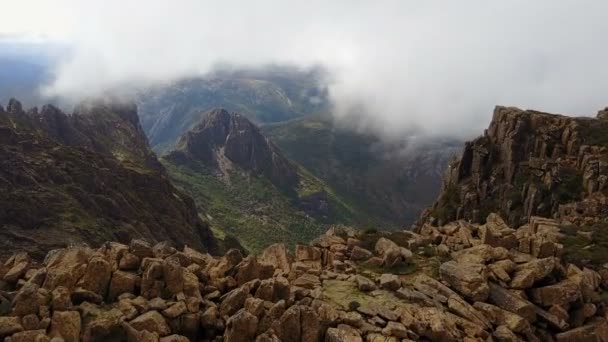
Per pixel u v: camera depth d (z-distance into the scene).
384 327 30.23
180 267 31.58
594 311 36.28
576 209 113.44
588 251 49.31
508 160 164.38
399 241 48.66
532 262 38.47
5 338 24.78
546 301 36.03
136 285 31.61
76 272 31.19
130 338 26.89
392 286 36.34
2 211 182.12
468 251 42.78
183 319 29.19
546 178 142.50
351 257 44.09
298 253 45.16
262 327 28.67
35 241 176.50
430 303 34.00
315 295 33.81
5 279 32.09
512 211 144.12
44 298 27.52
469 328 31.39
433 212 175.50
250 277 35.34
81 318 27.88
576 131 154.25
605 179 125.38
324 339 28.92
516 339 31.52
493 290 36.16
